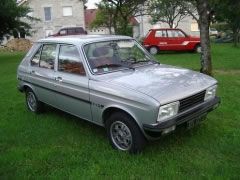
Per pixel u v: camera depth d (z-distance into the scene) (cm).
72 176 447
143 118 464
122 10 2508
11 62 2008
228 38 3419
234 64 1462
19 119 706
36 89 704
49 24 4684
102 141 562
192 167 459
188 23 4541
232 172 439
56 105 650
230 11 2411
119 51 603
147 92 470
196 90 505
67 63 599
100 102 524
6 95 955
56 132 618
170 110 466
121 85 499
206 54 1084
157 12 3453
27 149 544
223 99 793
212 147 518
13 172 470
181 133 573
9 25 2431
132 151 495
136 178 437
